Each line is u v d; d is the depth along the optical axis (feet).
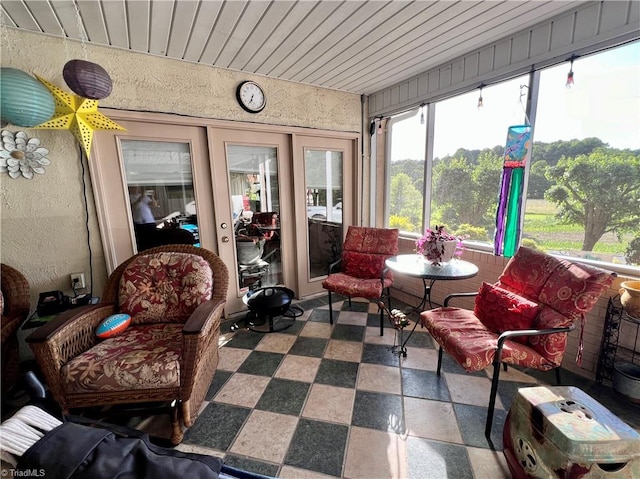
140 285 6.10
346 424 5.06
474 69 7.58
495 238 7.41
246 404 5.57
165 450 1.97
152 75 7.18
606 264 5.83
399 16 5.76
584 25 5.61
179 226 8.30
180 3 5.13
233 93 8.34
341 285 8.34
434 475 4.14
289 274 10.64
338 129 10.56
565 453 3.23
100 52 6.57
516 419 4.05
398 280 10.87
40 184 6.37
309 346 7.57
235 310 9.50
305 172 10.30
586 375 6.06
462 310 6.35
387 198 11.66
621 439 3.22
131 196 7.57
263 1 5.16
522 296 5.67
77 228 6.86
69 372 4.48
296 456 4.49
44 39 6.02
